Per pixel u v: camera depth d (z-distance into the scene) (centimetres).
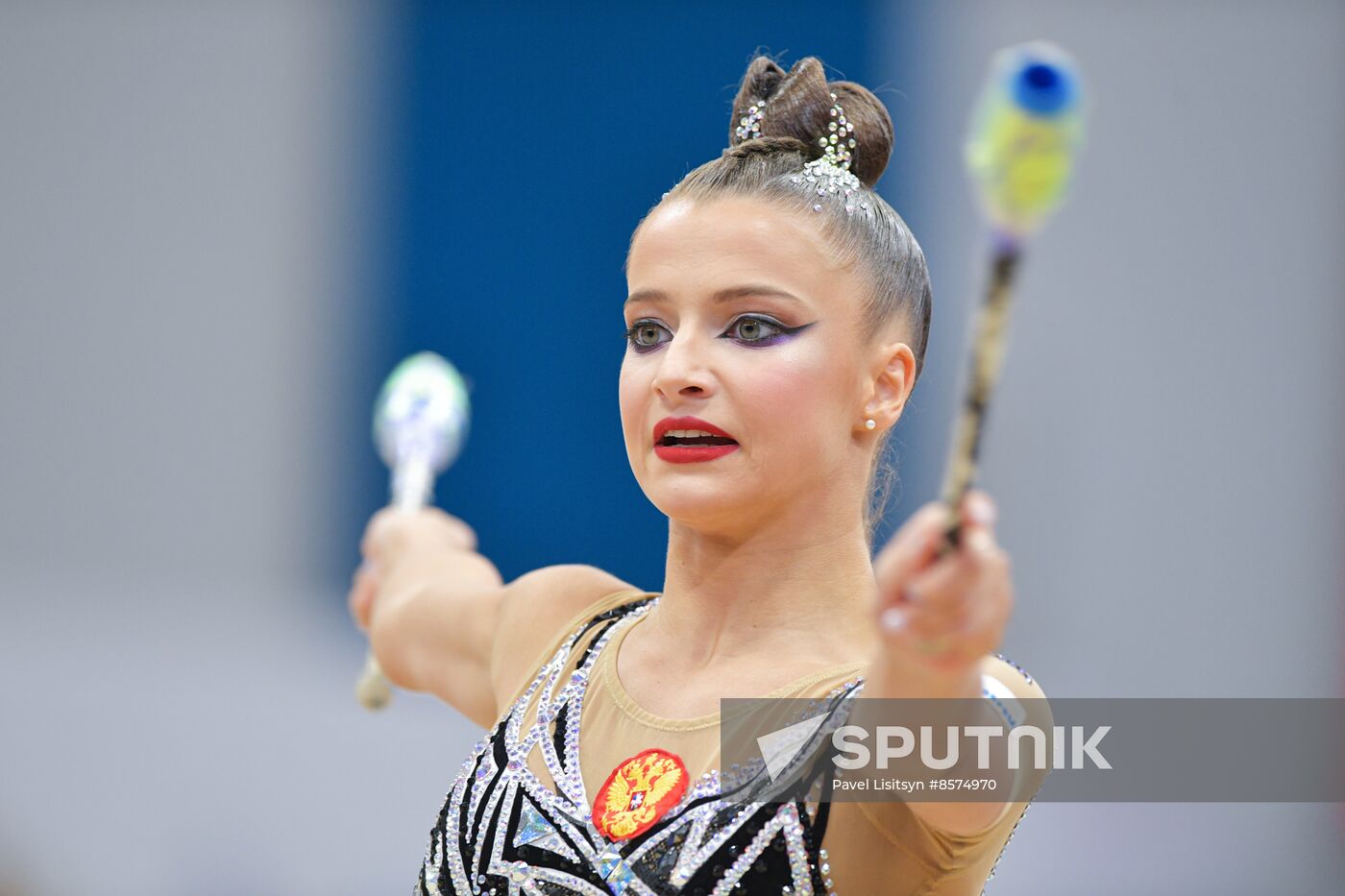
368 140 2602
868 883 552
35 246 2706
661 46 2464
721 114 2442
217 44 2659
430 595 851
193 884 1620
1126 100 2031
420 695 2073
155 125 2681
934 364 2098
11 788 1698
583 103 2505
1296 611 2038
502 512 2516
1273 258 2006
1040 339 2059
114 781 1748
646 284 624
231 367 2659
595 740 627
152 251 2686
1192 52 2014
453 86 2558
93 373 2692
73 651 2272
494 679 748
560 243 2528
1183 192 2023
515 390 2531
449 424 1028
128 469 2683
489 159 2550
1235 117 2003
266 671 2211
